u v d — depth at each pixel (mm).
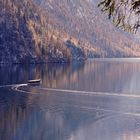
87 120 53688
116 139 42344
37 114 58938
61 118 55688
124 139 42188
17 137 45000
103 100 75875
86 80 125375
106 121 52531
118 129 47062
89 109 63250
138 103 70250
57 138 44312
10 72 151875
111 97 81438
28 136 45406
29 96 83000
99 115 57250
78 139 43375
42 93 89375
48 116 57281
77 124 51375
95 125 50281
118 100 75625
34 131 47719
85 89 98062
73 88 100438
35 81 113938
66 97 81438
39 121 53594
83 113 59281
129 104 68938
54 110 62719
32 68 182250
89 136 44500
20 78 126125
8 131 47625
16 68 176750
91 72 163000
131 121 51812
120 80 125188
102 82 118375
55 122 52938
